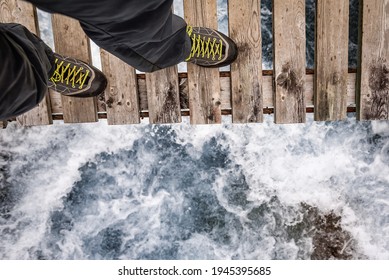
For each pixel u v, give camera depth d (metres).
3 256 3.53
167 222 3.55
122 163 3.53
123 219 3.55
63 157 3.52
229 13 2.48
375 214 3.47
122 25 1.14
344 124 3.43
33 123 2.54
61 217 3.55
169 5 1.19
